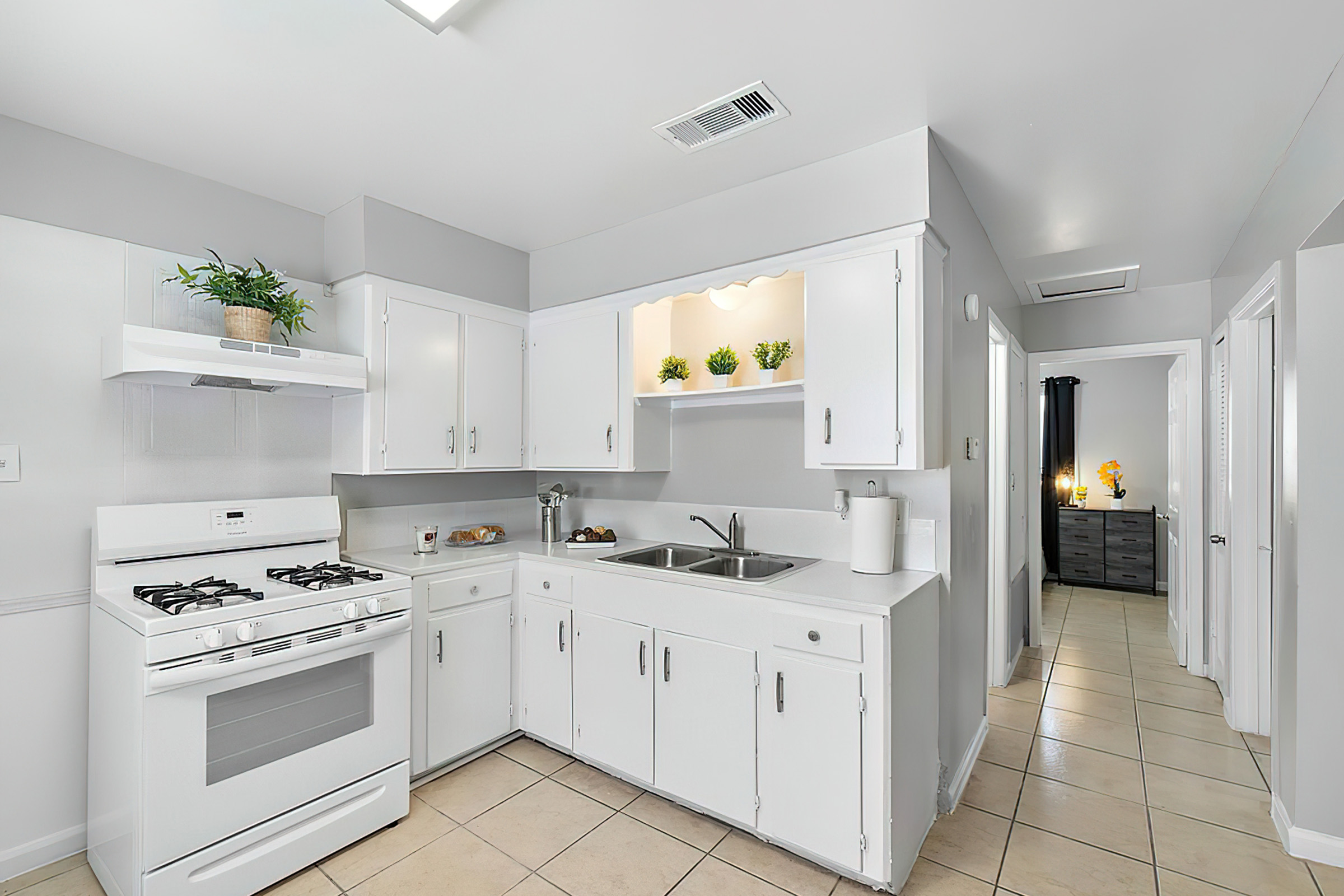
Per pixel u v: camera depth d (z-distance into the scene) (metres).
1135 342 4.14
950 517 2.42
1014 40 1.66
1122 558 6.33
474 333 3.08
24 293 2.09
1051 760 2.85
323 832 2.12
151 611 1.89
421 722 2.58
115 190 2.27
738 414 3.06
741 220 2.55
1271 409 3.05
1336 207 1.78
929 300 2.22
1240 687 3.15
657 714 2.48
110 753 1.97
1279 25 1.59
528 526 3.73
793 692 2.11
